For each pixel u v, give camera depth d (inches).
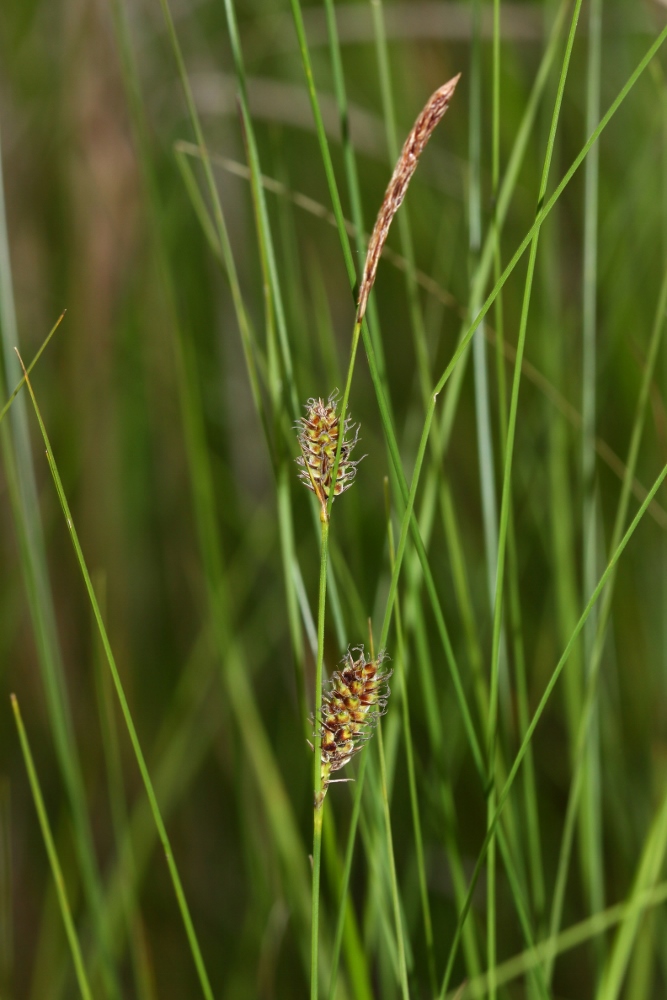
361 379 43.7
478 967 24.2
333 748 20.6
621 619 36.2
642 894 23.7
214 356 44.0
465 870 34.0
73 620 38.8
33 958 35.1
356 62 52.5
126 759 38.7
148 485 44.2
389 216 19.9
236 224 42.3
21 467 25.2
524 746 21.9
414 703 32.5
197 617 42.1
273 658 40.4
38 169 42.1
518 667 24.3
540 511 32.8
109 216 39.6
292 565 23.2
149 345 42.9
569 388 33.6
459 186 42.4
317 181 48.6
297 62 47.8
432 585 22.2
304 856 26.1
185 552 41.3
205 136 43.0
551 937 24.1
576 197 40.2
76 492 40.4
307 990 32.0
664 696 31.0
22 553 24.4
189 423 26.3
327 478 20.3
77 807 25.0
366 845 23.7
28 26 47.7
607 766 30.3
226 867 38.1
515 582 24.2
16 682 38.2
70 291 40.8
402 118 48.7
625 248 38.7
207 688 35.9
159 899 35.4
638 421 24.2
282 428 23.2
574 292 38.5
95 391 40.8
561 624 27.1
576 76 43.8
